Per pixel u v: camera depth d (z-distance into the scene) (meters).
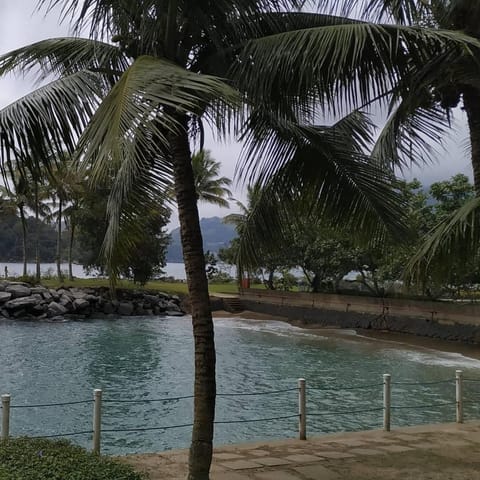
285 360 21.59
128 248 6.68
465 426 9.55
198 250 5.30
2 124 4.63
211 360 5.27
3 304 34.47
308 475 6.48
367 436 8.68
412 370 19.70
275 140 6.52
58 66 5.48
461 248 6.83
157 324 33.81
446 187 26.17
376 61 4.80
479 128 7.18
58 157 4.79
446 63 5.79
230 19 5.17
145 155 5.11
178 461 6.86
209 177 43.84
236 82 5.09
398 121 7.30
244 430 11.71
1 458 4.19
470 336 26.34
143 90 3.68
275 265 36.97
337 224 7.09
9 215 46.50
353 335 29.66
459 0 6.29
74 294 37.56
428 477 6.48
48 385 16.23
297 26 5.47
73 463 4.23
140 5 4.72
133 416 12.79
